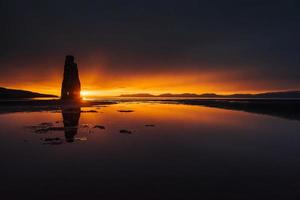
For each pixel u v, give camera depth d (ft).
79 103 275.18
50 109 191.31
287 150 54.08
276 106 195.31
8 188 32.63
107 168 41.24
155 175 37.60
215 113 160.45
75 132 80.43
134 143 62.80
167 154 50.98
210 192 31.14
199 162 45.09
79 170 40.19
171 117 133.80
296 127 88.74
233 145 59.88
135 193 30.91
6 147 57.82
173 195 30.27
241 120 115.44
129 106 260.62
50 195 30.32
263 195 30.14
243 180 35.35
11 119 120.26
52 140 66.28
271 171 39.50
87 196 30.01
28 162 44.93
